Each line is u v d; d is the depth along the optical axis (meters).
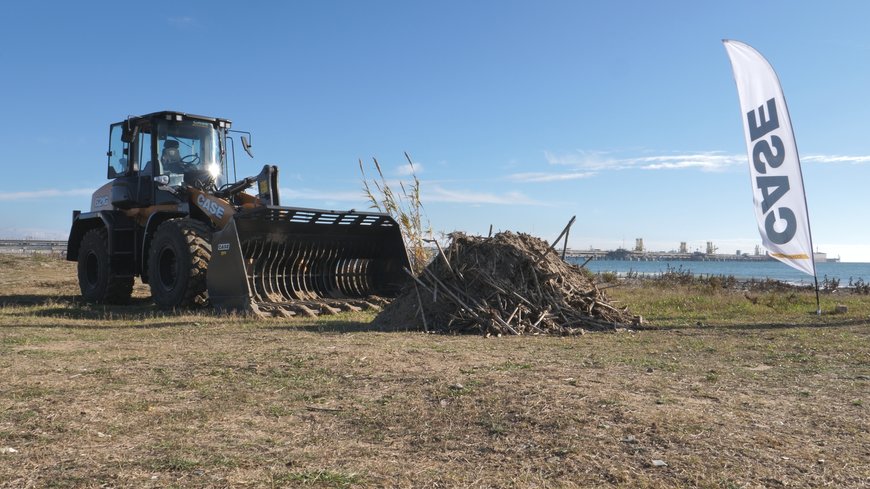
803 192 10.38
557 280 9.09
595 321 8.55
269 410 4.04
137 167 11.57
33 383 4.70
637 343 7.12
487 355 6.07
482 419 3.82
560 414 3.88
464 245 9.26
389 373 5.12
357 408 4.09
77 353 6.02
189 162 11.45
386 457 3.20
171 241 10.29
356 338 7.13
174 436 3.51
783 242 10.60
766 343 7.16
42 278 17.64
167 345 6.54
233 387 4.65
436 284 8.66
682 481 2.90
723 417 3.90
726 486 2.85
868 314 10.74
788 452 3.29
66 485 2.79
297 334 7.43
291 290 10.49
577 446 3.33
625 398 4.28
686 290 17.06
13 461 3.08
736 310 11.73
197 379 4.89
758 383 4.96
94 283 12.51
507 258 8.96
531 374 5.08
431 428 3.67
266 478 2.89
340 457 3.19
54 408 4.00
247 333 7.52
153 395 4.39
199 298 10.25
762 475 2.98
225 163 11.88
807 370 5.54
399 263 11.07
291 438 3.50
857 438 3.54
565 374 5.10
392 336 7.39
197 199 10.77
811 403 4.32
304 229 10.21
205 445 3.36
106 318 9.23
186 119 11.36
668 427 3.65
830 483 2.89
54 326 8.17
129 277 11.99
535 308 8.43
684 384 4.86
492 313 8.09
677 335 7.92
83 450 3.25
